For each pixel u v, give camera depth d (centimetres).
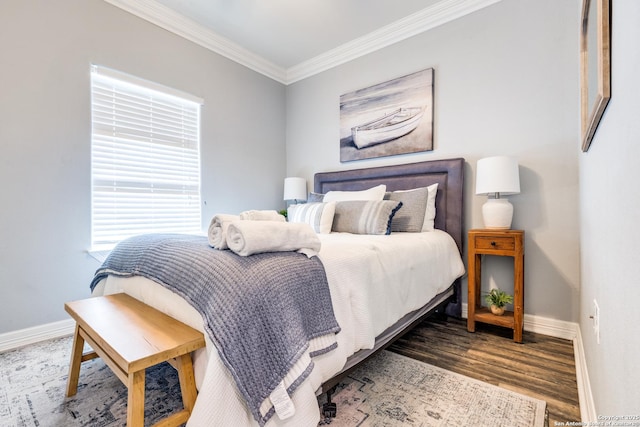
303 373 102
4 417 131
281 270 113
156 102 279
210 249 131
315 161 373
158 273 132
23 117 206
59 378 163
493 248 219
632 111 66
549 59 226
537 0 231
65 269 224
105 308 134
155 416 131
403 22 289
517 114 239
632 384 64
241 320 97
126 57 255
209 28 301
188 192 303
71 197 227
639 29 59
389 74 310
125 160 260
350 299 137
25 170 207
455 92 270
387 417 132
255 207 362
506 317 221
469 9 260
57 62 220
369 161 327
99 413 134
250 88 356
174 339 104
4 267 200
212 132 319
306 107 381
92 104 240
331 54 346
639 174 61
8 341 201
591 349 133
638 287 62
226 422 91
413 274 188
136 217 267
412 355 191
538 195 230
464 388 154
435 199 271
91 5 236
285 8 271
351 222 242
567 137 219
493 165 220
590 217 147
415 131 290
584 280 172
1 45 198
